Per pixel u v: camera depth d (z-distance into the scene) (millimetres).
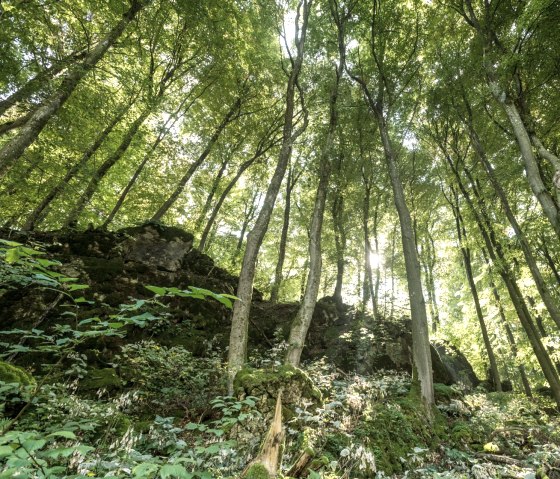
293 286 25812
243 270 8453
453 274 23328
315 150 17078
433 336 16734
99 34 10633
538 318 17500
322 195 11195
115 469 2453
